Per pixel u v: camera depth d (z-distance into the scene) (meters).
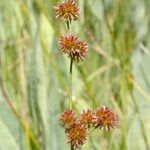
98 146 0.39
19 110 0.41
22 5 0.47
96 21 0.53
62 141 0.40
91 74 0.48
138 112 0.42
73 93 0.44
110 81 0.48
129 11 0.57
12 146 0.39
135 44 0.54
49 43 0.44
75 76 0.45
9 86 0.44
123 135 0.40
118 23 0.56
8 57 0.48
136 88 0.46
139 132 0.43
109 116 0.24
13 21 0.49
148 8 0.59
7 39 0.49
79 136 0.24
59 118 0.25
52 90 0.41
